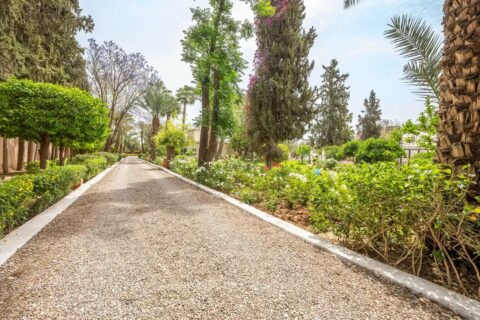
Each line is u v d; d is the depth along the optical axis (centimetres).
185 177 1214
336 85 3878
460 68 231
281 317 173
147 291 205
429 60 420
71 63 1866
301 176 562
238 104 1269
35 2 1412
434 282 221
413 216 238
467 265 230
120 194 712
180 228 393
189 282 221
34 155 1942
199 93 1346
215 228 394
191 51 1187
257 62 1209
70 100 955
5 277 225
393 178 247
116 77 2645
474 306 177
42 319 167
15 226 382
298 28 1192
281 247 313
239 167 981
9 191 352
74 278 225
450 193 210
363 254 285
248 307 184
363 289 211
